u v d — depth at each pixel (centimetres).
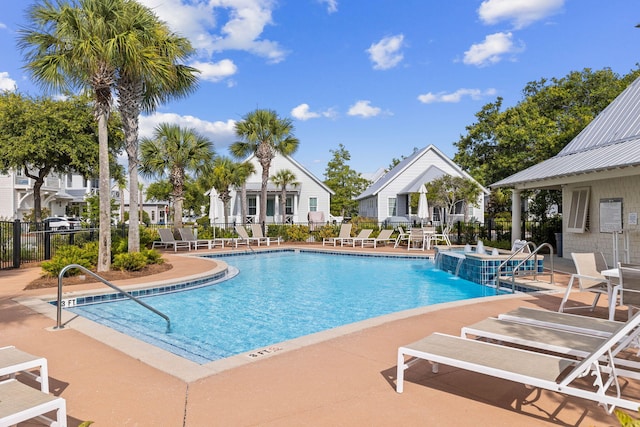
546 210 2484
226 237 2334
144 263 1187
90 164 2542
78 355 475
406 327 582
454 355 349
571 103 2505
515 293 899
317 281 1229
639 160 977
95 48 1019
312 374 412
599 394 292
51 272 1022
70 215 4475
